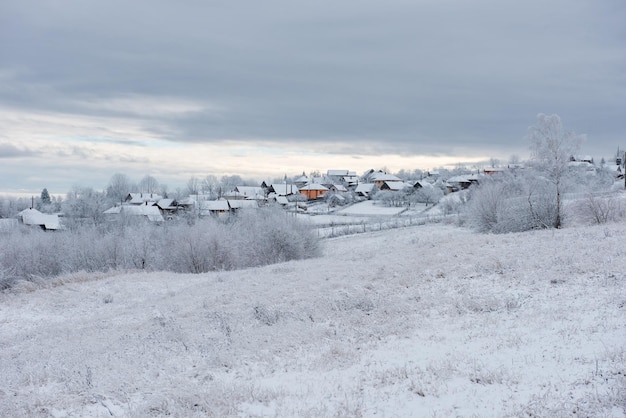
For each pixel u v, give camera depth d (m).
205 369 12.12
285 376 11.16
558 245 22.64
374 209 102.69
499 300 15.39
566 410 7.52
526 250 22.31
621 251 19.28
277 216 49.84
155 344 15.05
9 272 43.84
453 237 35.00
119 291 29.12
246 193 132.75
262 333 14.96
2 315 25.28
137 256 50.00
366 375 10.59
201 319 17.44
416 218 76.44
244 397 9.73
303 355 12.79
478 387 9.05
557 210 38.47
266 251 46.72
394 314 15.86
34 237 49.75
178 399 9.77
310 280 22.02
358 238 57.34
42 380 12.41
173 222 65.31
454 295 17.00
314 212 100.50
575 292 14.91
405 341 13.02
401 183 126.56
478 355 10.88
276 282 22.88
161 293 27.80
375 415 8.43
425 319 14.88
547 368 9.40
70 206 79.50
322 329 14.98
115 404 9.95
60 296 28.83
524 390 8.58
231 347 13.88
